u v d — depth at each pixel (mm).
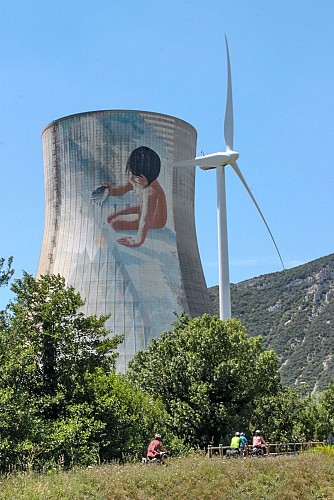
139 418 35781
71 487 21781
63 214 77688
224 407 39438
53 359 32500
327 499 24734
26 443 27578
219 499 23484
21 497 20203
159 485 23750
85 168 76875
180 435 39469
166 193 79062
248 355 41625
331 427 58000
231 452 32188
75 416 30672
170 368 41000
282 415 49875
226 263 57344
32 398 31094
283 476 26562
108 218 76188
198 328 42844
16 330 31469
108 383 35094
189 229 81750
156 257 77062
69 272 75375
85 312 73938
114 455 31938
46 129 80875
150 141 78375
